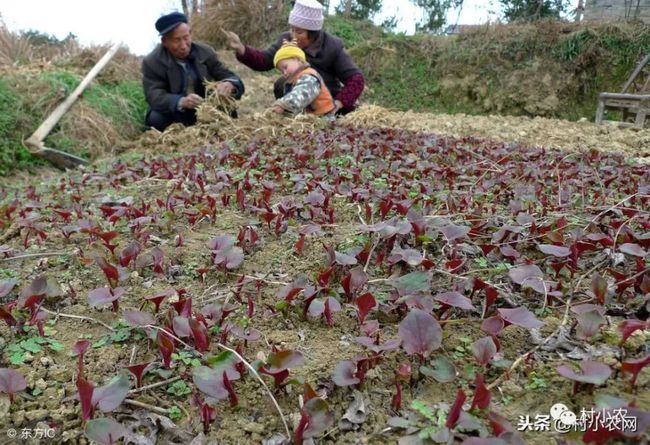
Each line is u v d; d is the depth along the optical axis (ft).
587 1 42.39
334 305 5.01
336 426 3.93
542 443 3.60
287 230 7.74
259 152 13.33
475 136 18.76
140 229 7.95
